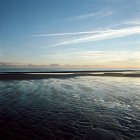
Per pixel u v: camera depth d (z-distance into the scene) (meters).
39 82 32.22
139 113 11.52
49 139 7.33
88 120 9.98
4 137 7.42
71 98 16.88
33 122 9.48
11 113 11.17
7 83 29.77
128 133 8.05
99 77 51.19
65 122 9.57
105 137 7.57
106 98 16.98
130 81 37.38
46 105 13.72
